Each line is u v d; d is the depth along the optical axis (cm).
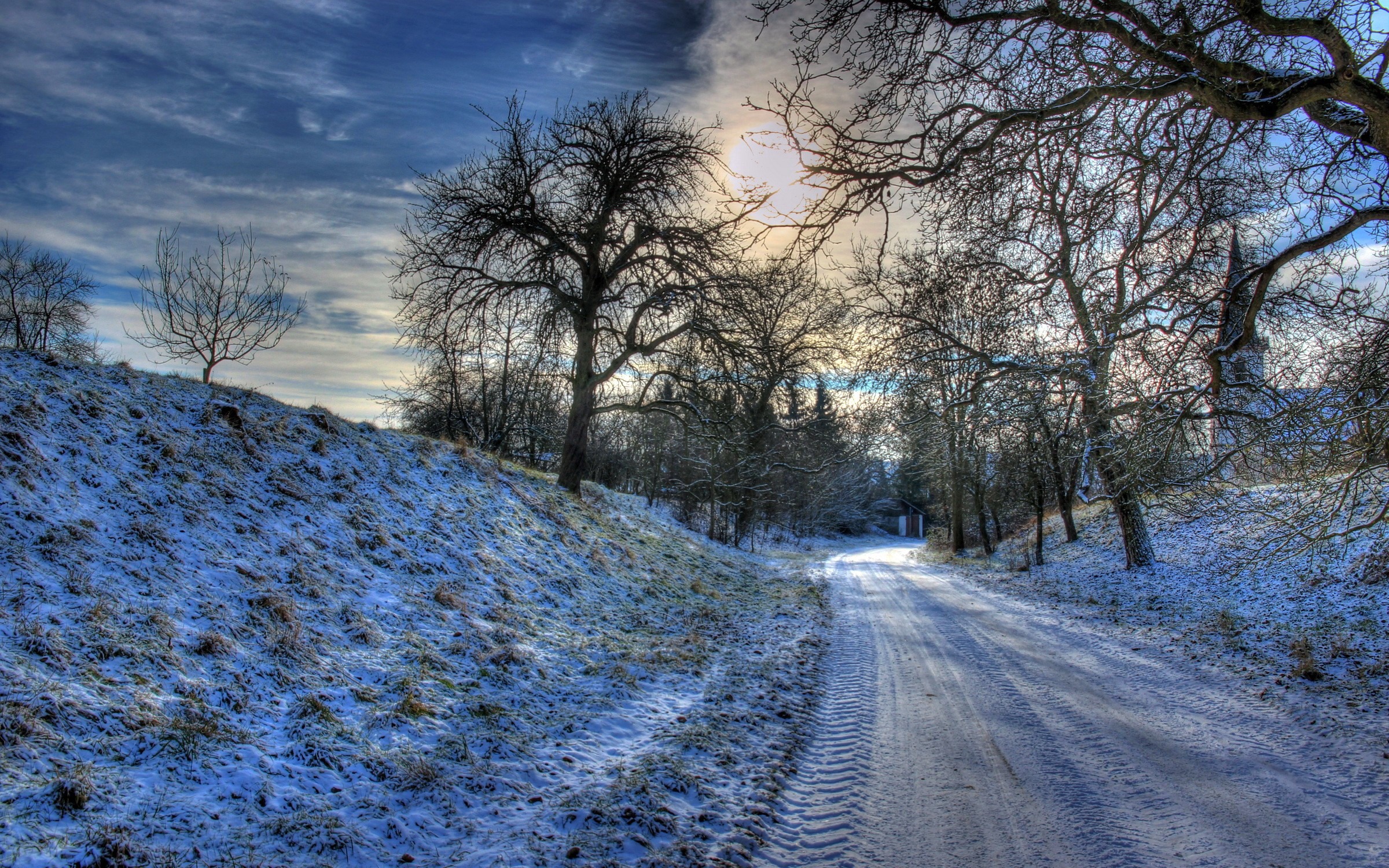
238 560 748
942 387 1433
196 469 864
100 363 1002
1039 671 933
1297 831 452
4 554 570
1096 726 688
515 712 645
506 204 1856
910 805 503
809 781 561
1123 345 945
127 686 486
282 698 556
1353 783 530
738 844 435
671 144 1897
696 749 604
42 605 534
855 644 1162
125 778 396
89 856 322
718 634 1177
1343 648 906
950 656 1045
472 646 782
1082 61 641
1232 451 800
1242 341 707
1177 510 1046
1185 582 1527
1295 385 807
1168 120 714
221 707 511
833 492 5628
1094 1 575
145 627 567
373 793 455
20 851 311
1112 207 847
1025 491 2386
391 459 1267
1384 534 1171
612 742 613
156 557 676
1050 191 852
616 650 931
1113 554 2055
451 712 608
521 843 412
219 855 351
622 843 419
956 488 3058
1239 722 694
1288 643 993
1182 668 934
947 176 673
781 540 4822
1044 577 2016
